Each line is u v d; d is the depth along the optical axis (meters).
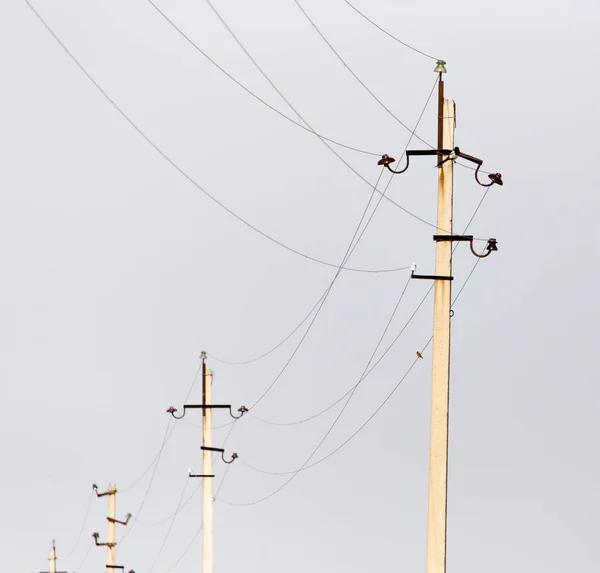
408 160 109.19
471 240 107.75
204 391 193.25
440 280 106.94
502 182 109.06
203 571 189.25
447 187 107.88
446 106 109.06
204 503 190.75
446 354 106.31
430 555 105.19
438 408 106.00
